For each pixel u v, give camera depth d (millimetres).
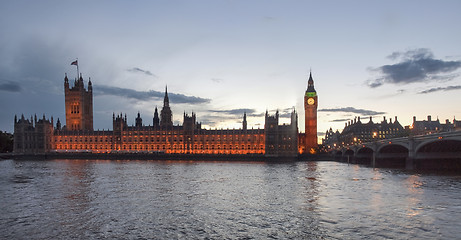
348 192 79375
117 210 62375
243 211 60906
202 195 78375
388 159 159625
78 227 51500
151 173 134125
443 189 79938
